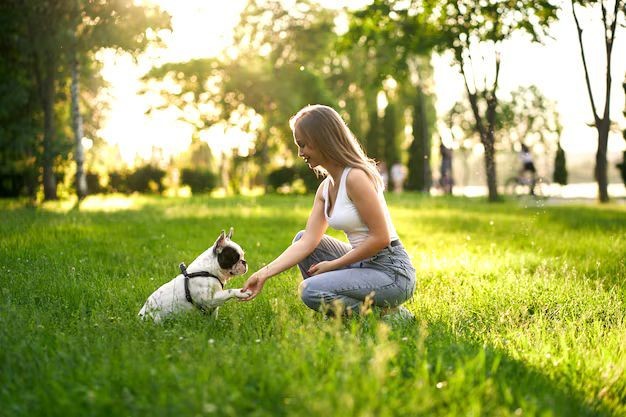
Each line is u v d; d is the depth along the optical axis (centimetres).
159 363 373
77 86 2439
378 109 4897
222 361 370
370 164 532
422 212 1905
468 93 2627
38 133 2202
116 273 779
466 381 349
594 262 859
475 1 2372
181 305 540
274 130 4297
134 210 1841
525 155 2755
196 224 1426
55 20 1958
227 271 558
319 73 4597
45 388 344
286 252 541
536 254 970
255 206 2145
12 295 609
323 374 357
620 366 423
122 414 310
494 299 641
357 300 526
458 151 4809
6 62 2148
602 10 2453
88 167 3697
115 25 1884
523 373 399
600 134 2627
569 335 506
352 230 525
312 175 3822
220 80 4153
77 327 478
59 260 845
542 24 2291
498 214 1806
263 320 525
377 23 2506
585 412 356
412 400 316
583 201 3034
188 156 4872
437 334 479
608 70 2558
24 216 1480
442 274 798
